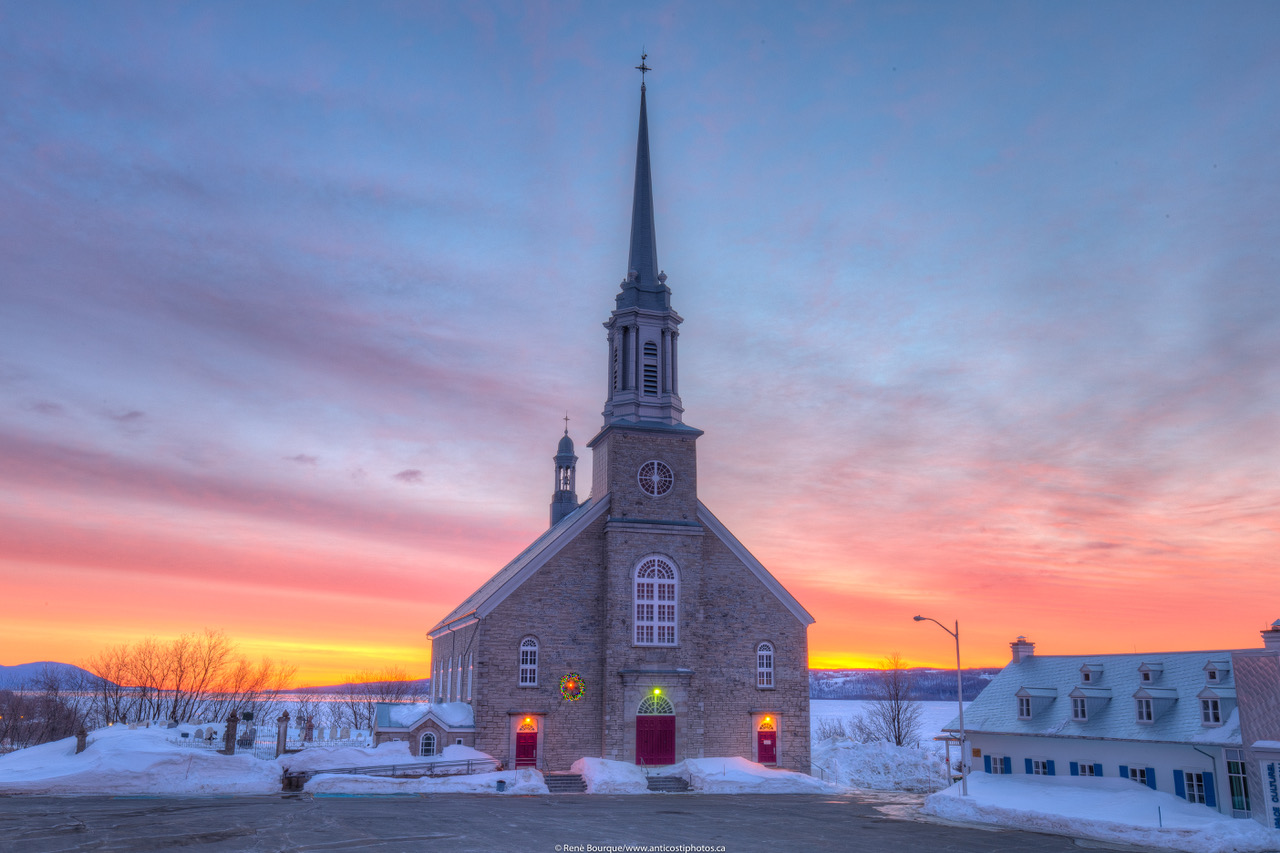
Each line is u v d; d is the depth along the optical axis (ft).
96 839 88.94
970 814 125.49
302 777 144.25
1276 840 98.78
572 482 269.64
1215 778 115.65
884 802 148.46
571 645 169.99
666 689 168.86
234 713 171.83
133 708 293.43
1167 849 100.32
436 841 92.38
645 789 155.33
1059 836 110.01
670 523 176.96
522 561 213.25
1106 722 135.23
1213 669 125.90
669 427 183.62
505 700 164.14
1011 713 153.07
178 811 111.24
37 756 156.25
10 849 83.35
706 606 179.22
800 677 180.75
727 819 118.32
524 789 149.69
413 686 401.90
